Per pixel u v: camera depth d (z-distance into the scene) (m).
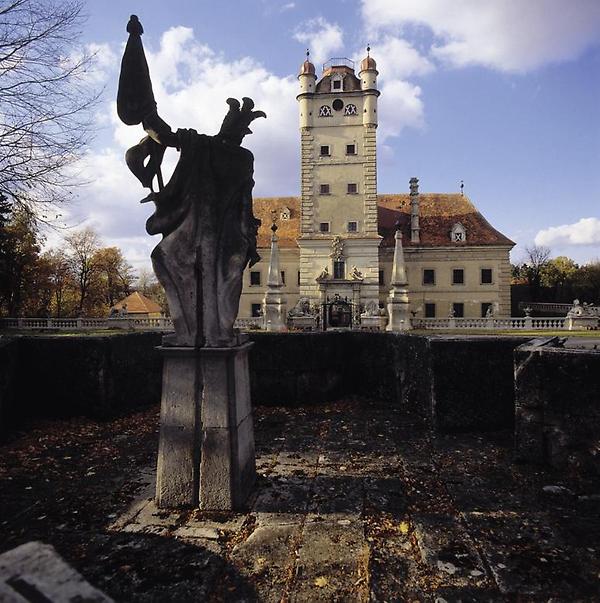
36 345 8.12
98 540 3.85
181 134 4.56
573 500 4.54
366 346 9.86
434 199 52.34
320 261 43.66
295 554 3.62
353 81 43.56
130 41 4.62
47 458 6.06
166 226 4.60
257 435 7.18
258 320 39.06
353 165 43.38
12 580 1.59
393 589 3.17
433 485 5.01
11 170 9.69
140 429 7.49
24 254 38.88
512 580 3.23
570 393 5.25
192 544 3.77
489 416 7.09
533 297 62.94
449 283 47.47
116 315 46.22
